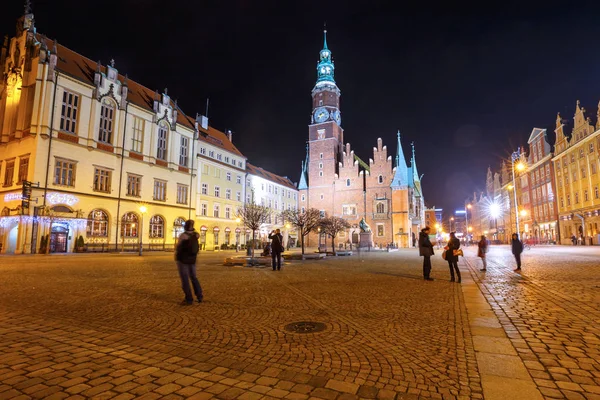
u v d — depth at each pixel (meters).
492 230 100.88
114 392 3.81
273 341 5.62
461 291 10.53
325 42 85.88
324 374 4.29
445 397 3.66
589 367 4.42
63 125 38.50
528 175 74.25
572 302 8.53
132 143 45.53
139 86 51.72
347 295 9.94
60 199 37.34
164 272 16.80
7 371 4.39
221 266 21.34
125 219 43.72
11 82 40.81
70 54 43.50
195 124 54.88
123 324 6.75
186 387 3.94
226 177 60.88
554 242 63.25
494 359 4.73
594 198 52.12
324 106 82.69
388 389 3.86
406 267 19.61
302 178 85.81
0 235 37.03
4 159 39.31
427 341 5.55
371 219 74.94
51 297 9.72
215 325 6.64
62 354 5.03
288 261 25.25
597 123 51.03
